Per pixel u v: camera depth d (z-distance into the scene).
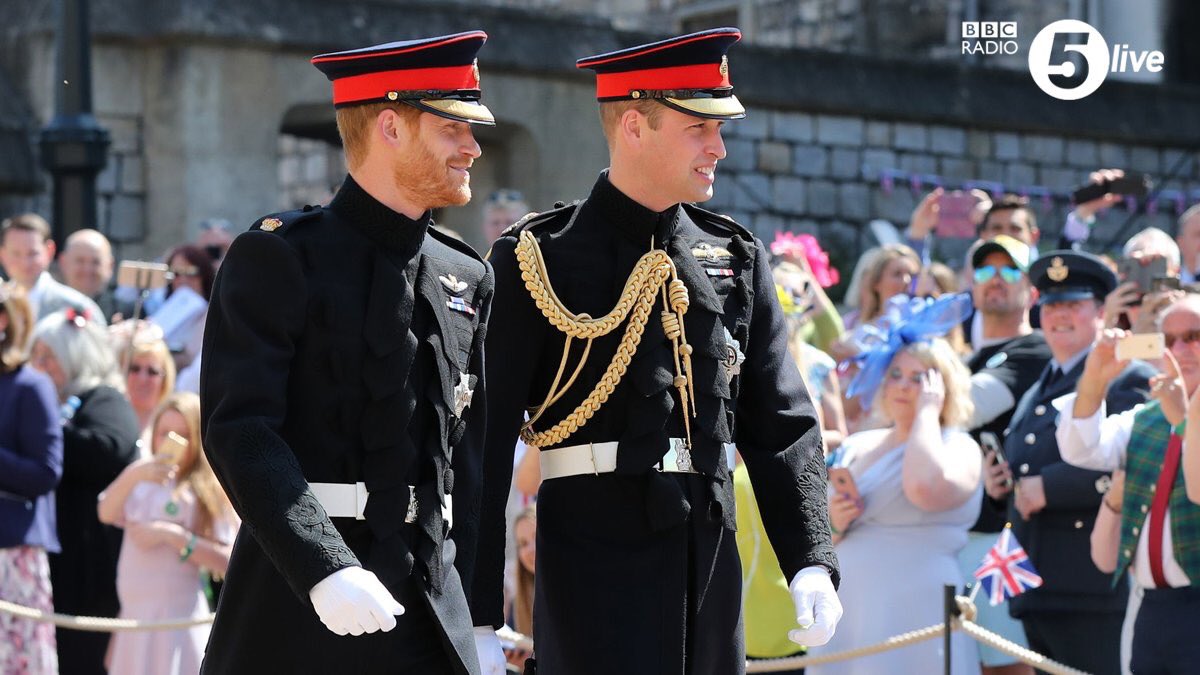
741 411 15.05
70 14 38.16
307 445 12.63
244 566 12.85
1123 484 21.17
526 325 14.80
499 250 14.98
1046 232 59.00
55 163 38.09
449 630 12.85
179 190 48.06
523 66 51.56
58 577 26.92
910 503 21.97
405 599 12.77
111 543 27.03
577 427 14.67
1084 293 23.67
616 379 14.55
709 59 14.58
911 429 22.09
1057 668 20.09
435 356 13.02
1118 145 61.00
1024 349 25.16
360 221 12.99
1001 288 25.81
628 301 14.62
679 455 14.45
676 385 14.51
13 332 25.86
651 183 14.73
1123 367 21.23
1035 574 21.23
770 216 55.53
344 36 49.75
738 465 22.81
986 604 23.16
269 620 12.69
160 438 25.86
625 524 14.47
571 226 15.03
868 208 56.84
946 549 22.17
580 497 14.64
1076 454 21.72
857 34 66.19
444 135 12.91
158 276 29.98
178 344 32.47
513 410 14.74
